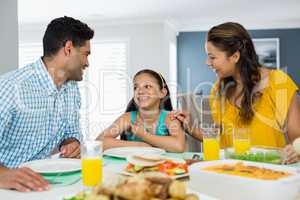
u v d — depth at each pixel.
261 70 1.85
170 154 1.74
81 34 1.69
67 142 1.84
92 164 1.13
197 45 6.68
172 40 6.57
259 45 6.42
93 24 6.23
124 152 1.66
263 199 0.90
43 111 1.66
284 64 6.38
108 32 6.23
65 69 1.70
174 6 5.18
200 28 6.63
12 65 2.86
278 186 0.89
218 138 1.50
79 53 1.70
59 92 1.76
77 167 1.34
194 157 1.61
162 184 0.75
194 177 1.04
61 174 1.29
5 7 2.79
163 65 6.05
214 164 1.15
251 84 1.80
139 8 5.27
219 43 1.75
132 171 1.18
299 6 5.24
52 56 1.66
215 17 5.96
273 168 1.08
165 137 1.86
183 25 6.64
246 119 1.81
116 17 5.88
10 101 1.50
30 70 1.64
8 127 1.56
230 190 0.96
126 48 6.19
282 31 6.36
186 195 0.75
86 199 0.75
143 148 1.73
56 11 5.38
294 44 6.32
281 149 1.43
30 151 1.65
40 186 1.09
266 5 5.14
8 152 1.61
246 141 1.49
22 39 6.59
